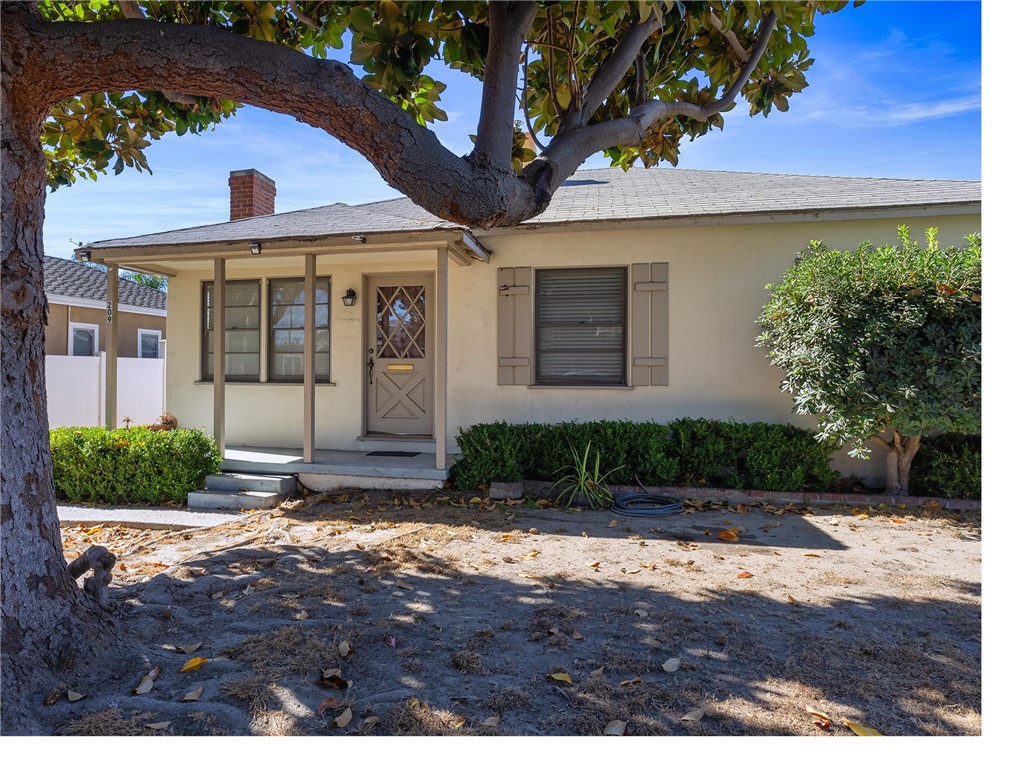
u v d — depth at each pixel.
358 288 8.82
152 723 2.41
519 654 3.13
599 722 2.49
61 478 7.32
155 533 6.07
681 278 7.82
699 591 4.08
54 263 18.31
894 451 6.85
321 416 8.95
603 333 8.13
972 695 2.72
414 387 8.81
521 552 5.02
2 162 2.53
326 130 2.84
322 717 2.51
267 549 5.09
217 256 7.70
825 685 2.81
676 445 7.43
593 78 3.63
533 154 4.65
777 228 7.62
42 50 2.53
